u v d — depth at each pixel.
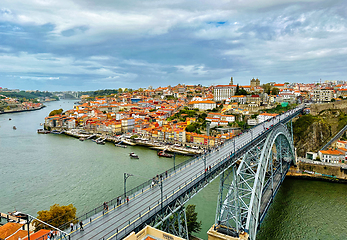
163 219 38.41
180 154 146.75
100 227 35.50
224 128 172.75
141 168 113.00
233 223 60.84
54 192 85.88
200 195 82.19
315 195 87.12
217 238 51.25
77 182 94.94
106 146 172.12
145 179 96.69
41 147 163.62
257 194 56.56
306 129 135.00
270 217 71.94
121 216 38.25
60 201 78.94
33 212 72.12
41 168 113.38
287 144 106.38
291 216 72.44
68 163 122.00
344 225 67.44
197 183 46.75
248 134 92.69
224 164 55.88
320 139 131.25
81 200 79.38
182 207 44.75
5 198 81.75
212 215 69.31
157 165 118.56
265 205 68.94
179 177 52.59
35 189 88.69
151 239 32.72
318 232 64.31
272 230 65.25
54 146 168.38
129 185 90.75
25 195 83.81
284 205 79.31
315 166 106.06
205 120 199.12
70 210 56.78
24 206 76.12
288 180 103.25
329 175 103.00
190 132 171.00
